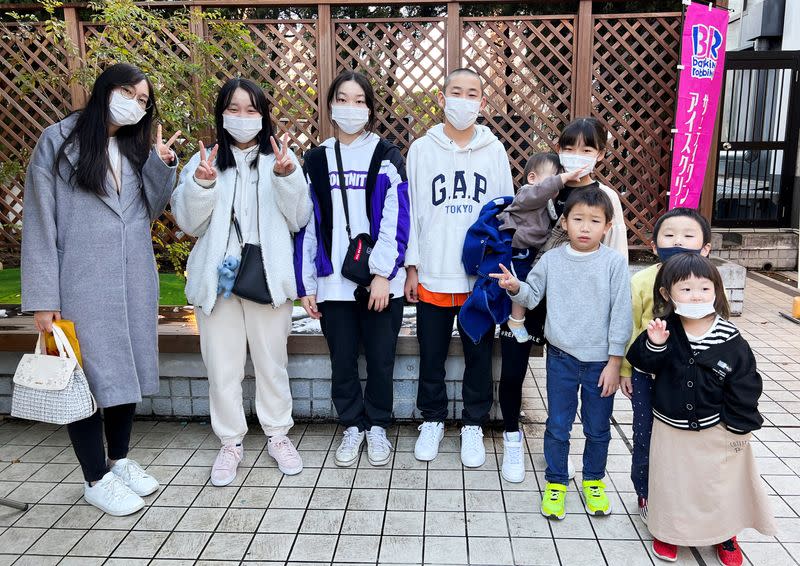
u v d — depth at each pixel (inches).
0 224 218.1
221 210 97.0
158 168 93.2
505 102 200.8
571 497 96.7
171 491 99.2
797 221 271.6
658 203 205.8
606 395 89.3
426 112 194.1
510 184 107.0
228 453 103.3
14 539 87.6
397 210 100.4
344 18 194.5
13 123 206.7
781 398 132.6
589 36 189.3
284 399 105.8
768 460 106.6
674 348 78.5
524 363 100.8
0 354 123.9
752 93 268.4
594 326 88.5
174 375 122.3
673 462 79.0
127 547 85.6
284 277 97.7
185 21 180.7
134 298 93.1
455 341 117.2
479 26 191.6
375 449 106.3
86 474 94.8
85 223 87.1
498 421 120.7
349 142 103.8
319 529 89.0
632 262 201.8
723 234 271.6
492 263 98.3
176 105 171.3
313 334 118.9
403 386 120.8
